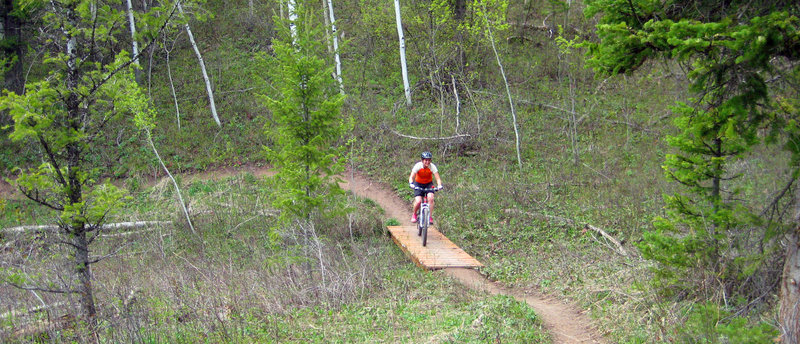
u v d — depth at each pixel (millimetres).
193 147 20281
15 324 7652
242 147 20312
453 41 21672
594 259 10586
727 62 5379
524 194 14703
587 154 17469
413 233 12953
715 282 6914
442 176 16922
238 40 26938
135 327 7512
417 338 7250
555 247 11867
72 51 8359
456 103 20797
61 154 8578
